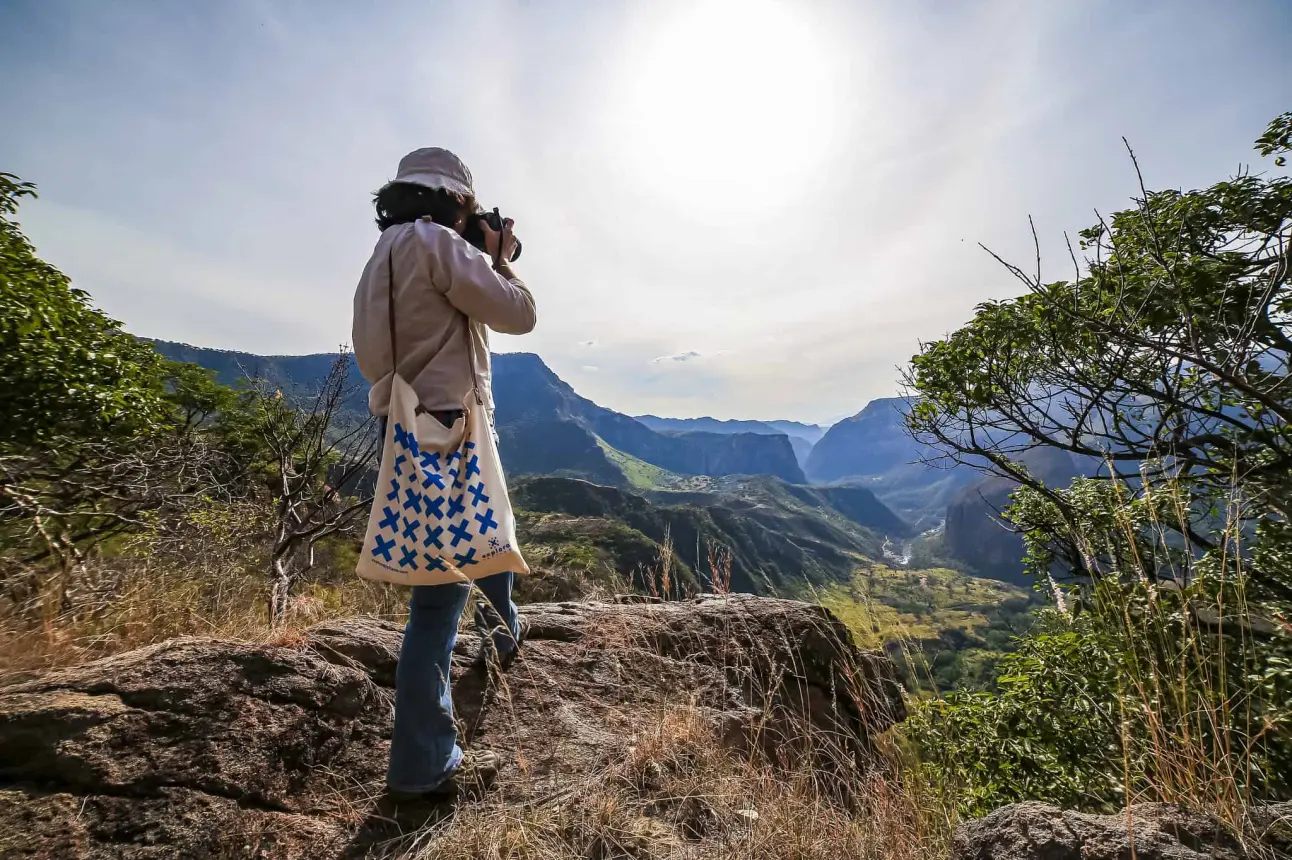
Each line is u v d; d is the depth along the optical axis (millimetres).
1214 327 3076
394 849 1531
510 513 1593
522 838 1530
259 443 9531
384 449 1521
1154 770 1561
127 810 1395
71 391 5984
